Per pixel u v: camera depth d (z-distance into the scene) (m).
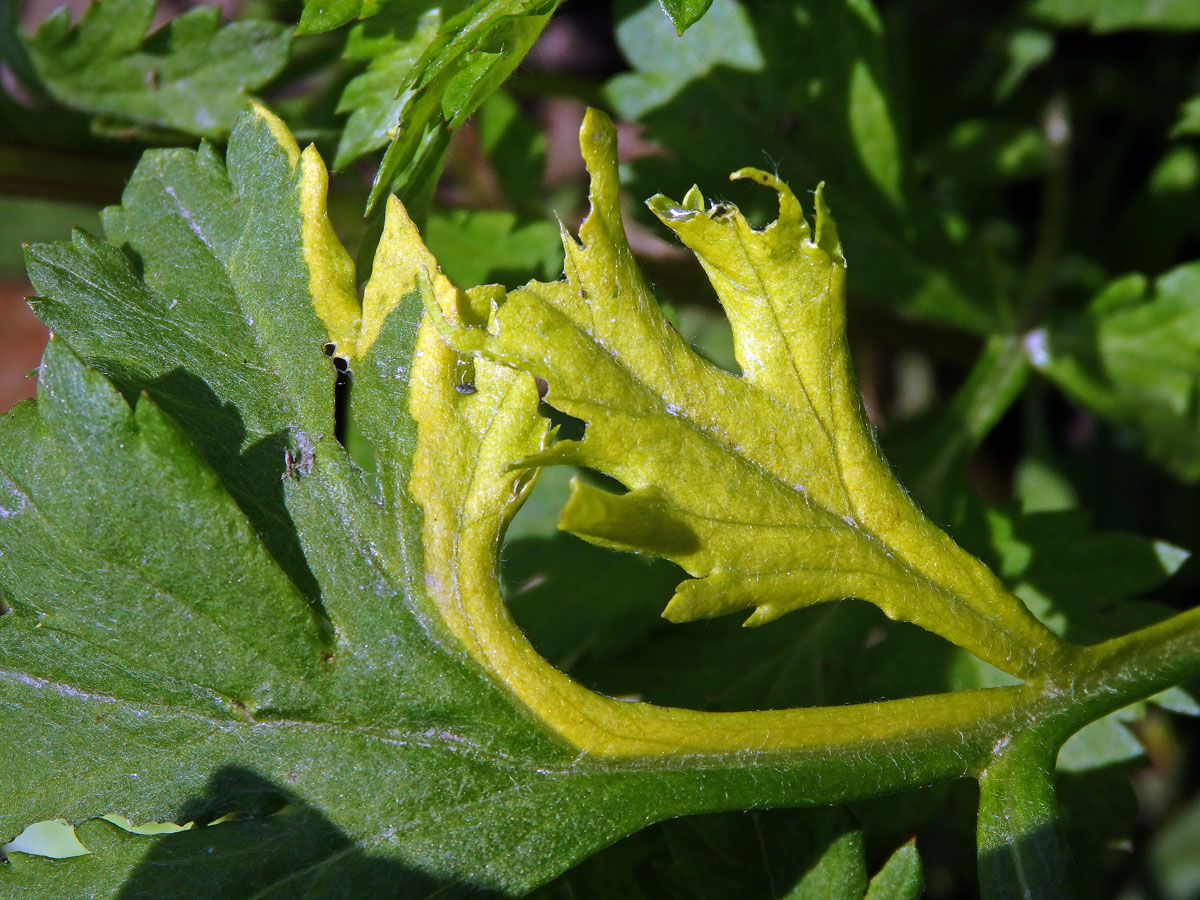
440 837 0.13
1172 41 0.20
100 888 0.13
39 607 0.13
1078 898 0.14
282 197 0.14
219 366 0.14
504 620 0.14
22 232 0.19
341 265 0.14
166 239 0.14
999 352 0.18
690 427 0.13
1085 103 0.20
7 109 0.17
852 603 0.16
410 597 0.14
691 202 0.14
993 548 0.17
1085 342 0.18
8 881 0.13
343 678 0.14
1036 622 0.14
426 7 0.15
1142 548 0.17
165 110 0.17
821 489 0.14
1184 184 0.19
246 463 0.14
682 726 0.14
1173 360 0.18
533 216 0.17
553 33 0.23
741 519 0.13
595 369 0.13
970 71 0.20
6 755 0.13
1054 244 0.19
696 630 0.16
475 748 0.14
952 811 0.16
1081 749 0.16
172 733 0.14
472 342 0.13
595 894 0.15
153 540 0.13
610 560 0.16
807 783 0.14
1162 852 0.19
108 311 0.14
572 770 0.14
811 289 0.14
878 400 0.21
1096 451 0.20
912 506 0.14
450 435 0.14
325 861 0.13
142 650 0.13
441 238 0.17
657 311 0.14
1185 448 0.18
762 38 0.17
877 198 0.18
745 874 0.14
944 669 0.16
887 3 0.20
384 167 0.14
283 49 0.17
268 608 0.13
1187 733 0.19
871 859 0.16
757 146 0.17
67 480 0.13
